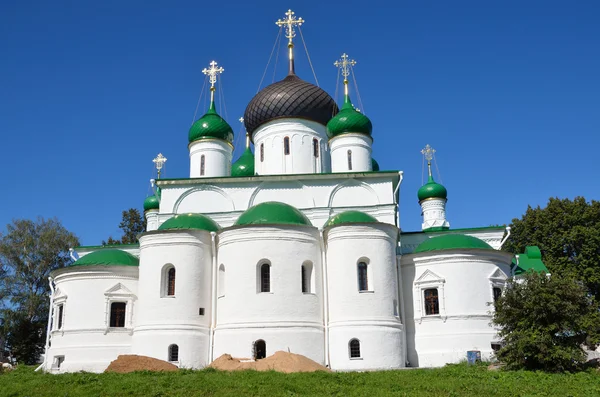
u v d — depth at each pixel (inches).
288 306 1227.9
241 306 1230.3
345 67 1811.0
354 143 1657.2
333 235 1309.1
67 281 1398.9
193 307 1278.3
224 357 1137.4
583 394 773.9
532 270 1036.5
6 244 2182.6
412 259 1392.7
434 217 2031.3
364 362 1212.5
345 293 1262.3
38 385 818.2
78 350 1333.7
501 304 1027.9
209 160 1702.8
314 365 1063.6
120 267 1395.2
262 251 1254.9
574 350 946.7
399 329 1274.6
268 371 934.4
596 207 2015.3
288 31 1925.4
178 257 1304.1
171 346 1245.1
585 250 1946.4
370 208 1499.8
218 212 1514.5
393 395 751.7
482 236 1651.1
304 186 1529.3
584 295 983.0
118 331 1353.3
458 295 1327.5
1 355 2066.9
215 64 1840.6
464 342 1294.3
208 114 1758.1
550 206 2105.1
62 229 2321.6
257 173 1754.4
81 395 753.6
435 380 868.0
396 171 1523.1
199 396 745.0
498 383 845.8
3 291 2106.3
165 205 1535.4
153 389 773.9
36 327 2086.6
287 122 1726.1
